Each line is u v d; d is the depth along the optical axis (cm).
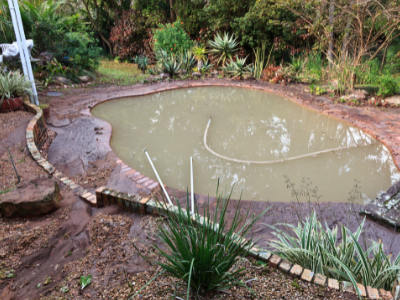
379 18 889
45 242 262
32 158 438
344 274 207
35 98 678
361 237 320
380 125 672
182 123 704
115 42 1619
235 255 187
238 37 1377
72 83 1034
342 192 425
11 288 210
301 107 841
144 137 619
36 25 1082
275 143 597
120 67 1402
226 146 582
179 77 1195
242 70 1214
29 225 287
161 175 471
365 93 877
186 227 195
